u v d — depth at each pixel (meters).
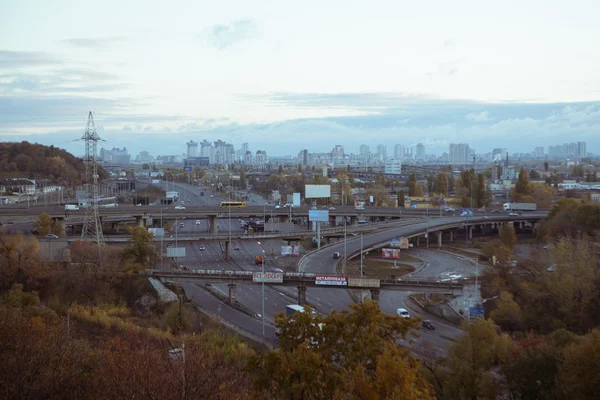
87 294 148.38
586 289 121.50
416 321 76.31
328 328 73.62
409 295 162.38
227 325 124.44
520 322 121.88
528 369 78.31
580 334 112.75
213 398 58.78
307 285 142.25
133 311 141.50
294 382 66.06
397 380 56.94
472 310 125.81
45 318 109.44
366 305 73.56
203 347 93.25
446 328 128.12
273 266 197.50
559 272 130.75
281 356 67.81
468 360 82.50
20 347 65.31
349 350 70.56
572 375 71.50
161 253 196.75
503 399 82.19
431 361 90.81
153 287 153.62
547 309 125.12
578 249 141.12
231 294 149.62
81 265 160.12
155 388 56.50
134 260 171.88
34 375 59.12
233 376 74.25
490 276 151.62
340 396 59.00
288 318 77.12
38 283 148.50
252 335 114.62
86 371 68.06
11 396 54.25
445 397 77.38
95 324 119.19
